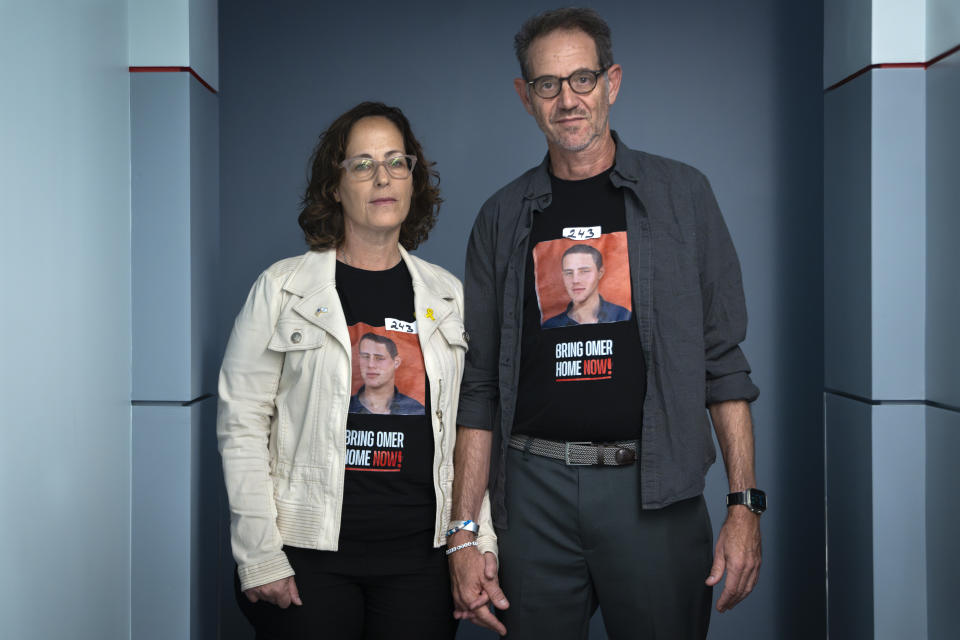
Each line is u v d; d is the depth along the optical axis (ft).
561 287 6.77
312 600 6.25
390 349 6.48
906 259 8.12
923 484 8.07
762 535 11.42
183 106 7.82
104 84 7.25
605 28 6.76
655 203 6.73
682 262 6.71
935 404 7.87
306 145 11.48
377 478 6.31
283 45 11.50
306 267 6.66
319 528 6.19
